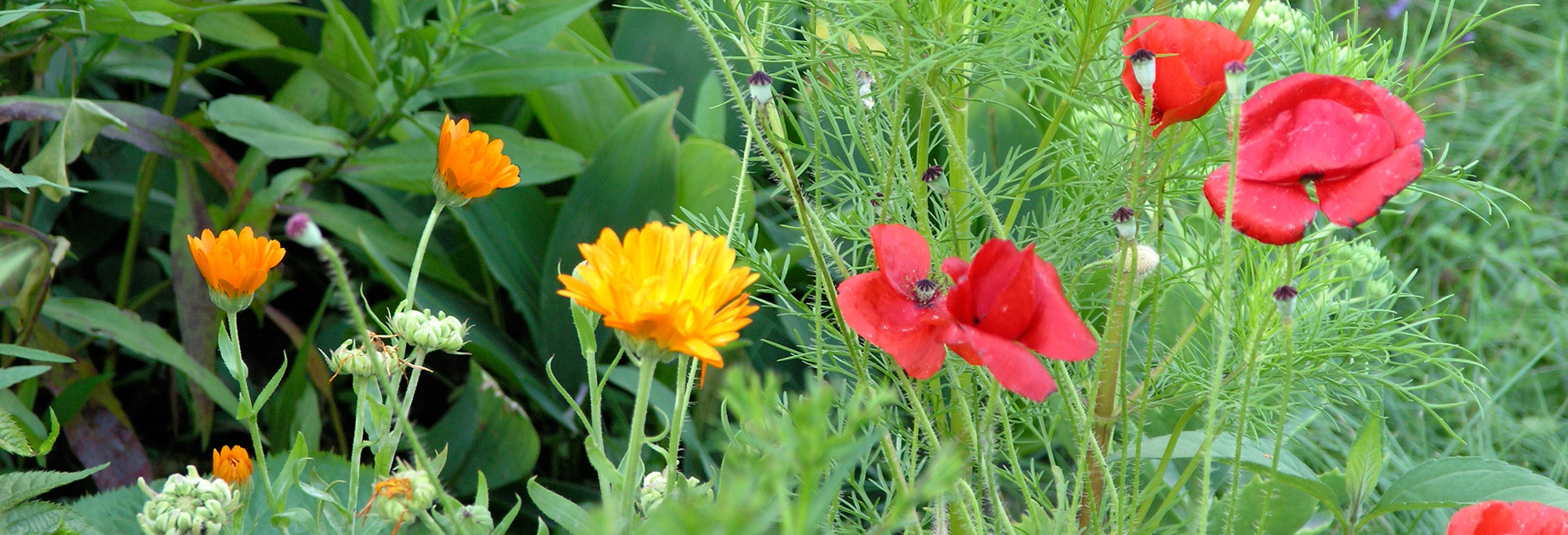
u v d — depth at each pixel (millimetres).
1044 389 583
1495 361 1460
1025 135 976
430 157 1164
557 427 1276
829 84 794
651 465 1057
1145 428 933
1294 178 619
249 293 643
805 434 468
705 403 1035
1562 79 1855
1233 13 882
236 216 1113
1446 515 1123
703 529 459
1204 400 721
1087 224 750
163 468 1196
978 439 665
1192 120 674
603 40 1369
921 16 708
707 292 559
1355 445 753
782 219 1275
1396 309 1453
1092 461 781
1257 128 628
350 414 1297
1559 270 1687
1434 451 1267
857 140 747
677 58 1376
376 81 1189
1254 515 836
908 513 649
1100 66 772
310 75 1328
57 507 673
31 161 908
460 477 1057
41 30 983
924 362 620
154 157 1142
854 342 703
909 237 644
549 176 1169
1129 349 899
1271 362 783
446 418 1085
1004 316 592
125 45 1232
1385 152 612
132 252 1179
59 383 1008
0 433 670
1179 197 810
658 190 1160
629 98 1332
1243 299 781
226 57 1143
